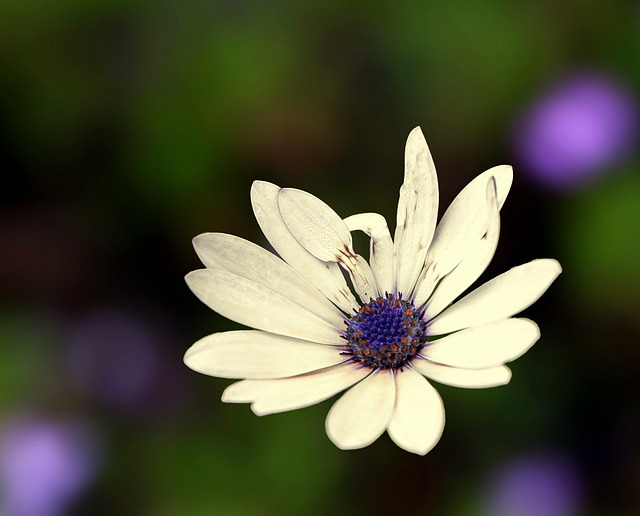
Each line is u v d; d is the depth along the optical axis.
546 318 0.45
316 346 0.38
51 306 0.49
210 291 0.37
